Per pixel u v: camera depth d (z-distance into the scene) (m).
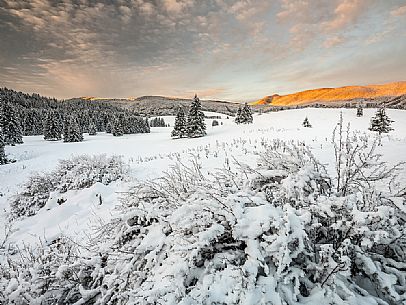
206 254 2.62
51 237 6.34
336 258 2.30
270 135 25.11
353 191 3.08
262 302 1.97
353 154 3.08
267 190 3.20
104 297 2.97
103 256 3.68
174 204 3.42
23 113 79.25
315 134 22.27
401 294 2.27
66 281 3.52
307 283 2.26
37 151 33.34
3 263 5.10
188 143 31.59
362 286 2.37
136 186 4.14
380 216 2.27
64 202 8.88
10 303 3.28
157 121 131.25
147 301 2.27
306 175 2.91
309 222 2.49
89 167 10.87
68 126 52.56
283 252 2.14
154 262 2.82
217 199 2.66
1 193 13.13
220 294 2.15
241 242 2.51
